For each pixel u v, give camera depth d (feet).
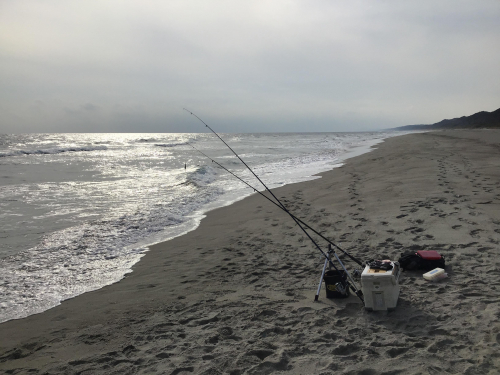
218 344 10.37
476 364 8.49
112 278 16.69
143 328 11.67
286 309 12.32
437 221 20.44
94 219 27.27
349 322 11.16
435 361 8.77
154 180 46.91
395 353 9.29
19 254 19.90
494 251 15.71
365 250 17.42
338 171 46.68
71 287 15.76
